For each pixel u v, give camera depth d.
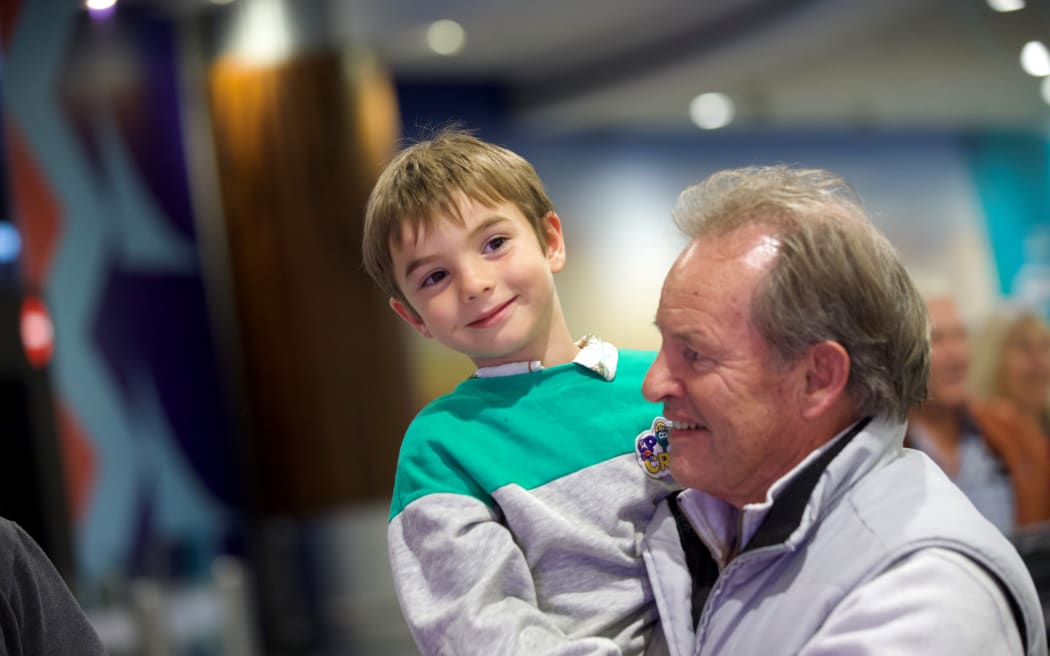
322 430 6.59
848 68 8.10
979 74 7.70
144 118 6.41
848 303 1.20
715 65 8.02
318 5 6.50
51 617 1.31
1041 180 7.73
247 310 6.67
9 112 5.68
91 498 5.74
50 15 5.96
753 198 1.27
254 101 6.58
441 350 7.57
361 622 6.52
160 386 6.29
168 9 6.54
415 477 1.35
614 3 7.39
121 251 6.16
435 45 7.87
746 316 1.21
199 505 6.40
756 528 1.25
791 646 1.18
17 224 5.24
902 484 1.22
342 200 6.53
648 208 9.50
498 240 1.36
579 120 9.19
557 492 1.33
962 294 7.91
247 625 5.38
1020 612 1.17
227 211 6.67
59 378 5.68
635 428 1.37
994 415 4.65
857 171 8.96
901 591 1.13
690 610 1.30
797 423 1.23
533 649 1.19
